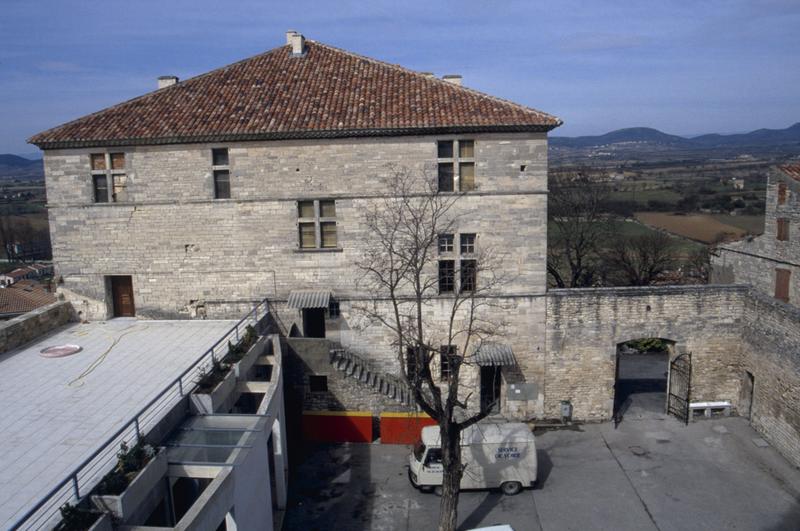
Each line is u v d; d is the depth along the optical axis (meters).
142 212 26.41
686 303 26.69
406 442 25.45
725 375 27.50
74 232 26.73
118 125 26.16
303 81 28.39
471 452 21.66
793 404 23.20
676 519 20.30
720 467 23.41
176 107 27.02
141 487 12.97
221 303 26.95
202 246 26.56
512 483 21.83
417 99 26.53
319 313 27.91
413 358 26.72
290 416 25.97
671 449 24.86
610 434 26.28
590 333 26.72
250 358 21.39
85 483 12.88
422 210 25.36
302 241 26.61
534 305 26.47
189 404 17.62
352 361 26.70
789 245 32.22
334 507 21.14
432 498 21.64
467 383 27.03
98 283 27.06
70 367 20.77
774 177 33.41
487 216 25.84
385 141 25.33
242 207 26.16
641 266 48.31
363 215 25.94
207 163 25.86
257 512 16.16
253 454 15.80
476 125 24.70
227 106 26.81
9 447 14.93
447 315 26.58
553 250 50.12
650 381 32.84
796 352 22.97
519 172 25.52
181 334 24.59
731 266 38.09
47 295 49.81
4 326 22.78
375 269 25.61
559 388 27.19
